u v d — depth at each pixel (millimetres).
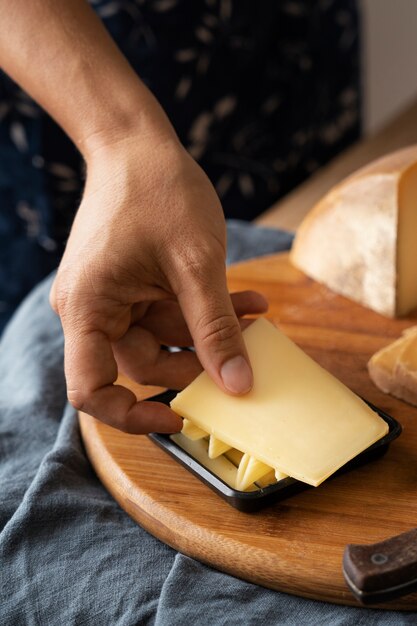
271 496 761
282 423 777
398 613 695
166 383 890
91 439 895
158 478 825
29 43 927
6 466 907
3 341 1248
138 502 801
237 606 703
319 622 686
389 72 2461
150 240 816
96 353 784
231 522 765
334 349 1049
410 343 945
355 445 757
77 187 1759
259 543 739
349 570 617
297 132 2125
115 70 922
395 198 1073
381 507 776
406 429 889
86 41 924
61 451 880
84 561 753
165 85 1749
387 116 2488
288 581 722
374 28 2410
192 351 903
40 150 1695
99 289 799
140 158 873
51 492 820
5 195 1768
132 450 867
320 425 775
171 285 818
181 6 1725
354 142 2379
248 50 1912
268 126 2039
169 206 831
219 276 802
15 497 838
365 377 989
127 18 1652
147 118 904
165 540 782
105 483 864
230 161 1969
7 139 1695
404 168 1084
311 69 2100
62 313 803
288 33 2016
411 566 610
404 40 2404
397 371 926
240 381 772
